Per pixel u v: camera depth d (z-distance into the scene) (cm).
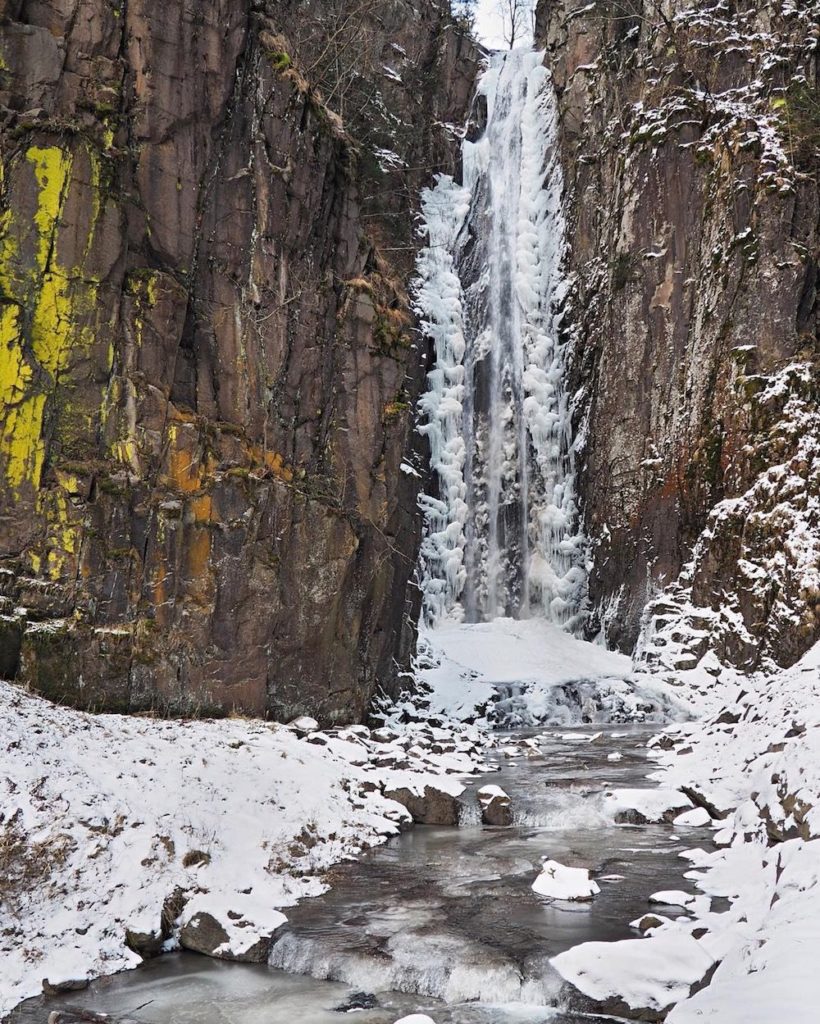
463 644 2556
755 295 2362
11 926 785
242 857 966
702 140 2638
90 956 788
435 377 3108
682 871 985
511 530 2981
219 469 1367
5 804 861
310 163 1608
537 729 2122
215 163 1441
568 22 3356
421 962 752
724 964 662
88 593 1190
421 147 3441
